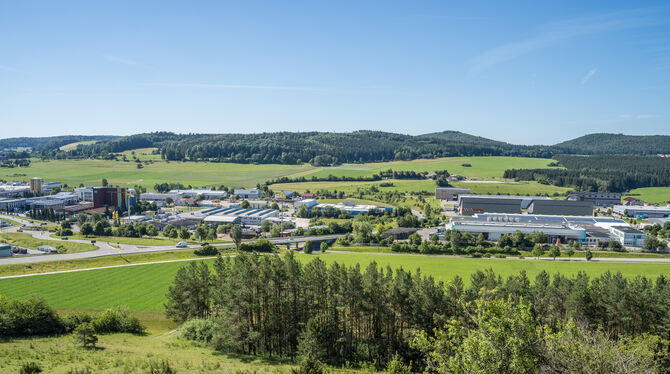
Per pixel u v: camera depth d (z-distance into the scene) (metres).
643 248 176.62
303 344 69.38
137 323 87.25
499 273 142.00
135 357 61.16
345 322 83.81
